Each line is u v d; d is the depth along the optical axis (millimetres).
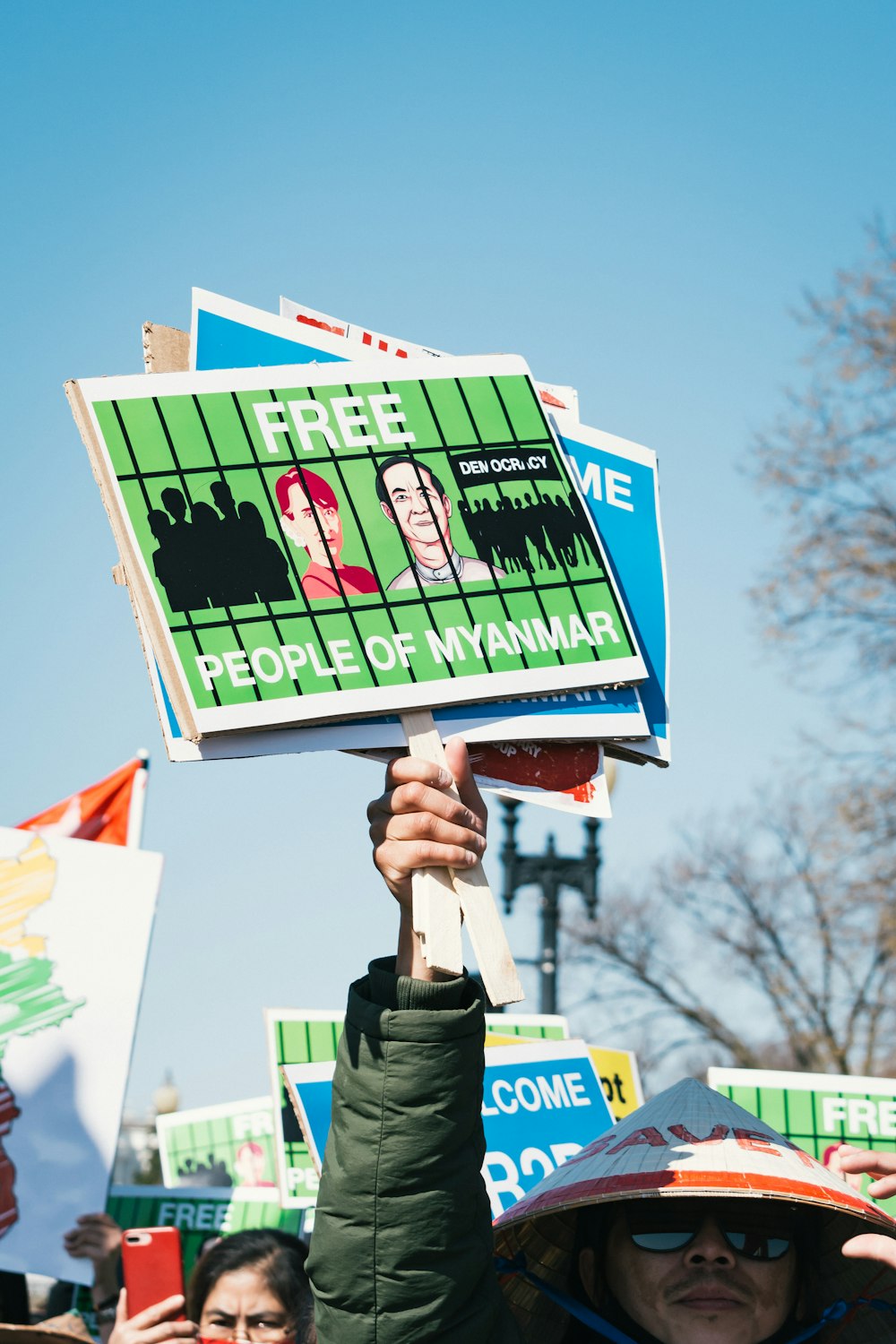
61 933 4473
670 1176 2555
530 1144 4227
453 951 2199
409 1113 2189
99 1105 4348
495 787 2494
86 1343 3182
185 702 2260
